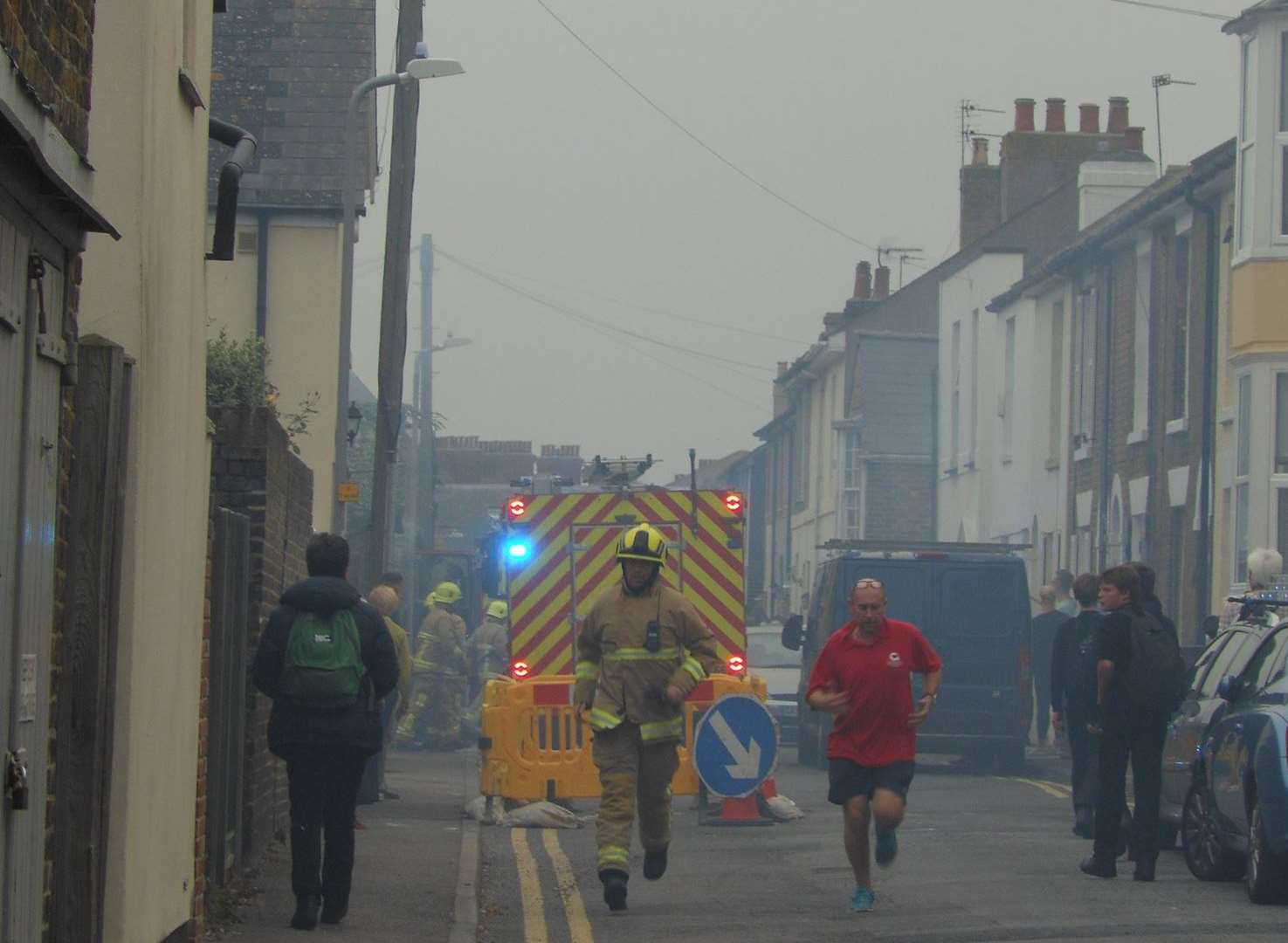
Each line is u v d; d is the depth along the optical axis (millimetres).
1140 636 46625
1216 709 48531
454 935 37625
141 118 28531
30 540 22828
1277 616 49281
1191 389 103375
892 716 42062
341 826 38438
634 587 43062
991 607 86938
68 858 25531
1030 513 139125
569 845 56344
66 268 24547
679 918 41406
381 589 63656
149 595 28953
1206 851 46719
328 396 100250
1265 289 91125
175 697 31453
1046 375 137625
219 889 38719
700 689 61500
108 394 26125
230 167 34469
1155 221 109438
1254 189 91375
